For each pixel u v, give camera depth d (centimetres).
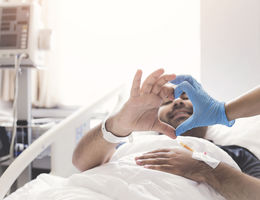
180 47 179
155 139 89
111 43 190
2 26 132
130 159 79
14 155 132
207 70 156
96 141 80
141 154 82
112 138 76
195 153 75
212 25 154
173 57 181
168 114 109
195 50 177
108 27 190
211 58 155
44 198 63
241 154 91
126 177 67
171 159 74
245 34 149
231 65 152
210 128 119
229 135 109
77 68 192
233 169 70
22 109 138
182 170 70
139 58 186
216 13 154
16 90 125
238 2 149
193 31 177
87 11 191
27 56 129
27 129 135
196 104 66
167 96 65
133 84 60
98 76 191
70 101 192
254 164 83
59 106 198
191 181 68
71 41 192
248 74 149
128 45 187
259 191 64
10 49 129
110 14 189
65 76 192
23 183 124
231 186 66
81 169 89
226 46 152
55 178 88
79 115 80
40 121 160
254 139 100
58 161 107
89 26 192
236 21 150
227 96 153
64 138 106
